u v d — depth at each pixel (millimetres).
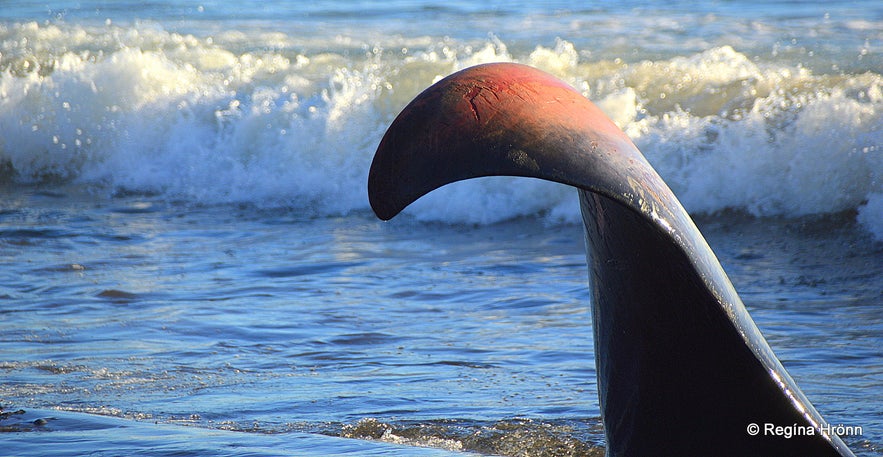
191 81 48000
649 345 6703
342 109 42094
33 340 21516
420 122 5562
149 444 13398
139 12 71938
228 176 42188
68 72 48719
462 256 30609
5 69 54625
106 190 43375
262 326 22578
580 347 20094
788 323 21984
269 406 16328
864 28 53594
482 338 21188
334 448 13266
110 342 21266
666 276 6305
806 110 34156
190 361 19672
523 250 31328
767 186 34062
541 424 14797
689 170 35344
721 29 55750
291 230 35219
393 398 16719
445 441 14047
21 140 46781
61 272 28734
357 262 29875
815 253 29250
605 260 6566
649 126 37188
